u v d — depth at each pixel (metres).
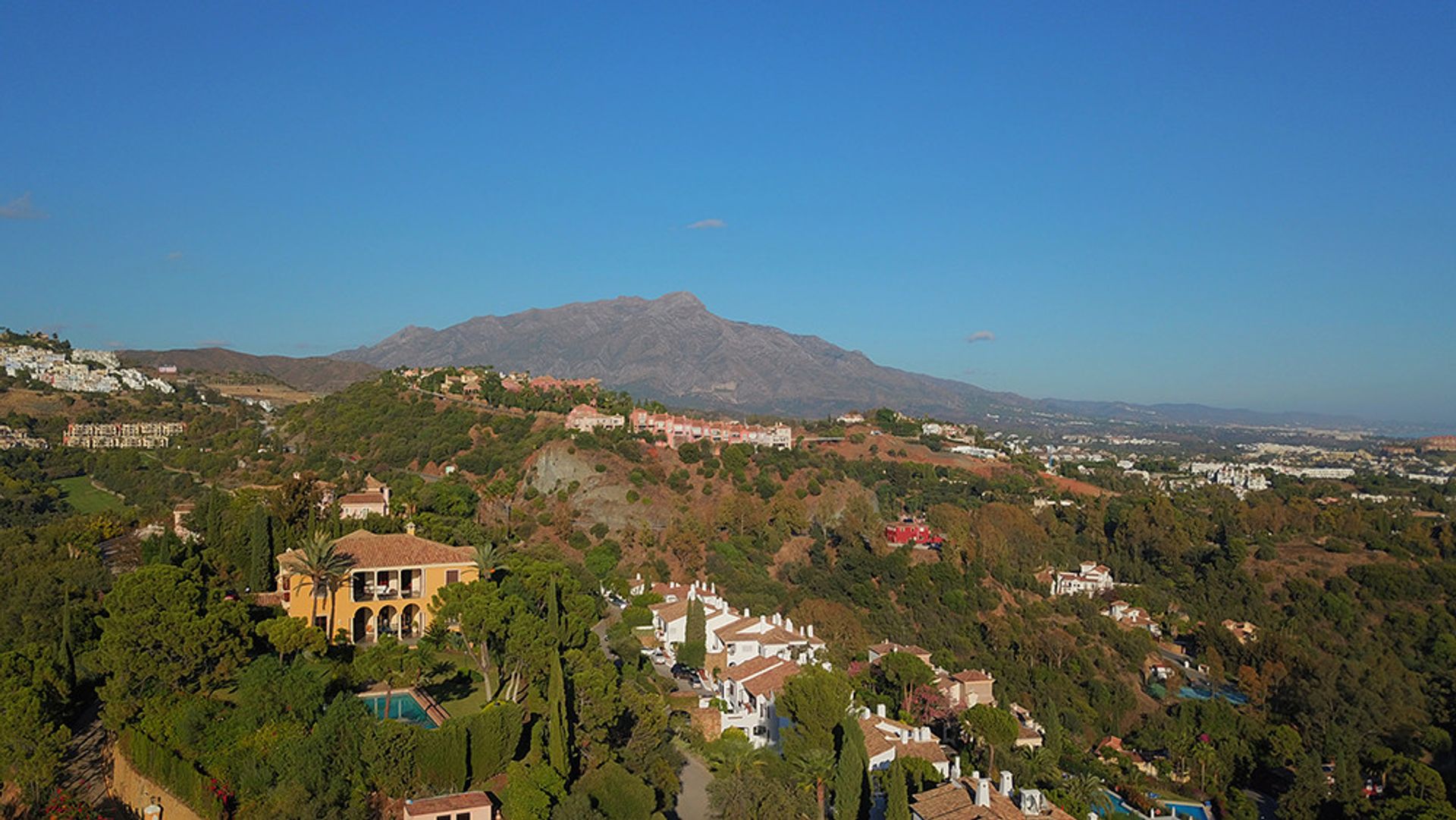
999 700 107.88
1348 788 96.19
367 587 85.19
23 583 81.94
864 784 61.53
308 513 101.12
